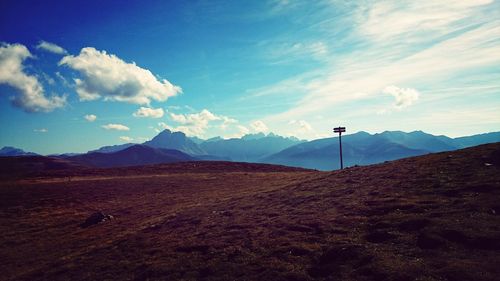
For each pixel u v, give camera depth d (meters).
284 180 67.12
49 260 33.38
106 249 32.50
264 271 20.88
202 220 37.06
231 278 20.92
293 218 30.88
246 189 60.59
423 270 16.62
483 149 41.19
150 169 121.44
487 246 17.78
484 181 28.52
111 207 59.44
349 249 21.05
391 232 22.36
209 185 74.50
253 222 32.31
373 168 47.94
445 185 30.25
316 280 18.66
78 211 58.34
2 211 58.44
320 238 24.34
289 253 22.72
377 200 30.59
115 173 113.88
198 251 26.67
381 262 18.42
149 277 23.31
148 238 33.50
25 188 77.00
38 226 50.09
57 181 90.88
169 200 59.25
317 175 59.16
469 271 15.60
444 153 45.78
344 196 35.16
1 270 32.56
